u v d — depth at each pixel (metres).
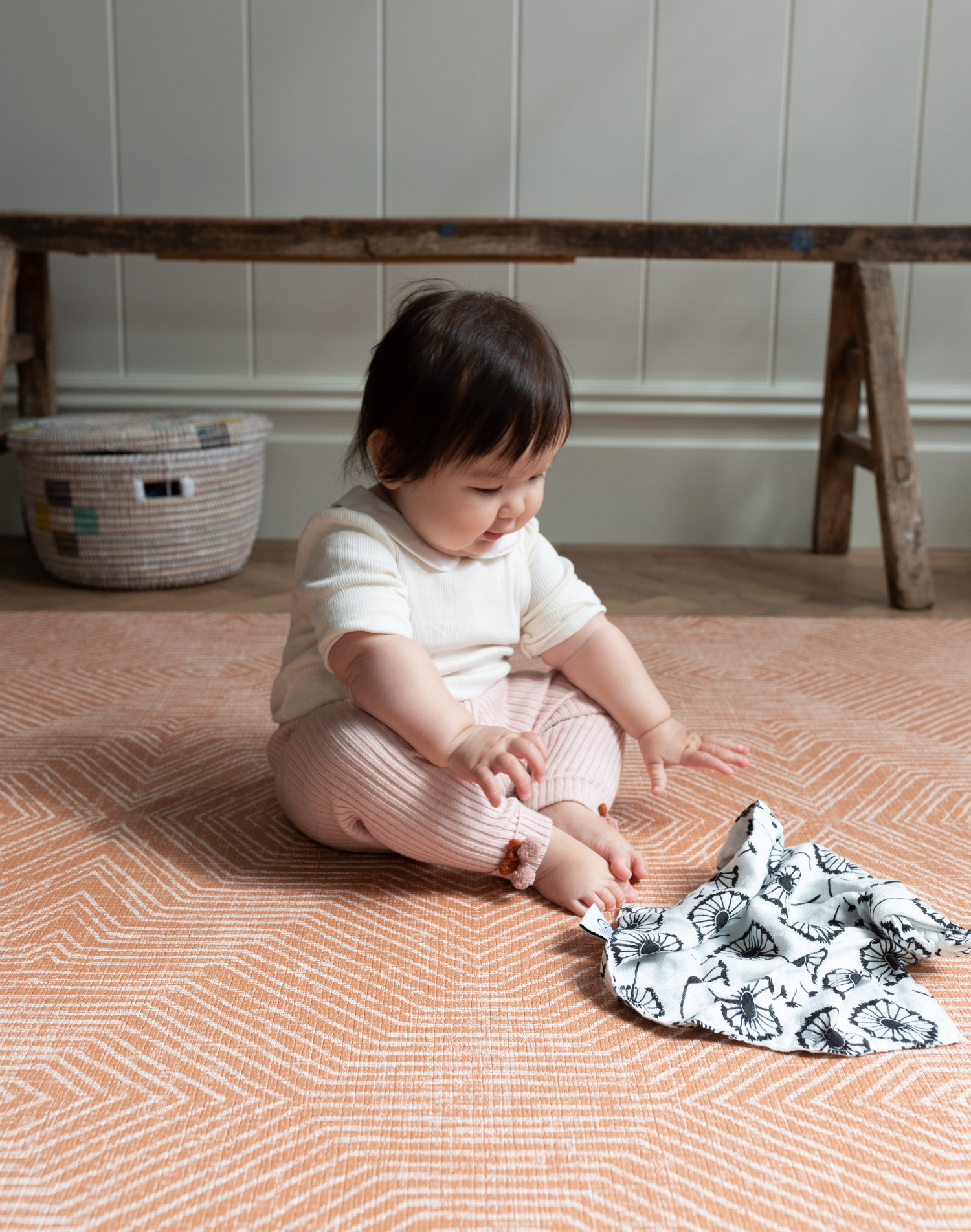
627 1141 0.55
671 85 2.02
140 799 0.97
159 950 0.72
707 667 1.37
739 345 2.13
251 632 1.51
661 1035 0.64
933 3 1.99
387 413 0.78
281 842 0.89
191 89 2.02
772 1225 0.50
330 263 2.04
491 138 2.04
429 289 0.99
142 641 1.46
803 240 1.72
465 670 0.88
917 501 1.72
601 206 2.07
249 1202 0.51
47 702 1.22
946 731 1.15
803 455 2.15
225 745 1.10
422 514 0.81
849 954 0.71
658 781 0.91
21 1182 0.52
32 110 2.03
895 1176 0.53
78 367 2.13
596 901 0.78
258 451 1.89
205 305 2.10
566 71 2.02
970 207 2.08
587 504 2.17
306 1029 0.64
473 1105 0.58
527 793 0.73
